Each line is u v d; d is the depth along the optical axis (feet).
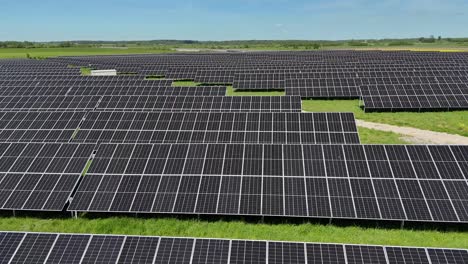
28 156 63.41
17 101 118.52
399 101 122.83
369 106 122.11
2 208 54.49
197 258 39.22
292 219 52.60
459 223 50.03
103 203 54.54
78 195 55.67
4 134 87.04
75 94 138.31
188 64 268.00
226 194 54.34
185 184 56.24
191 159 60.34
